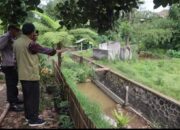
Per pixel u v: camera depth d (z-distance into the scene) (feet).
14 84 18.16
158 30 85.61
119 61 69.00
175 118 32.99
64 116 16.21
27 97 15.29
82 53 80.53
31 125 15.46
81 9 16.53
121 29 79.20
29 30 14.89
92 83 55.01
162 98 35.81
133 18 88.17
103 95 48.52
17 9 15.84
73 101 16.65
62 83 23.99
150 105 38.50
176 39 87.86
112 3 15.06
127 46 74.54
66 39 31.71
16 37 17.29
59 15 17.21
